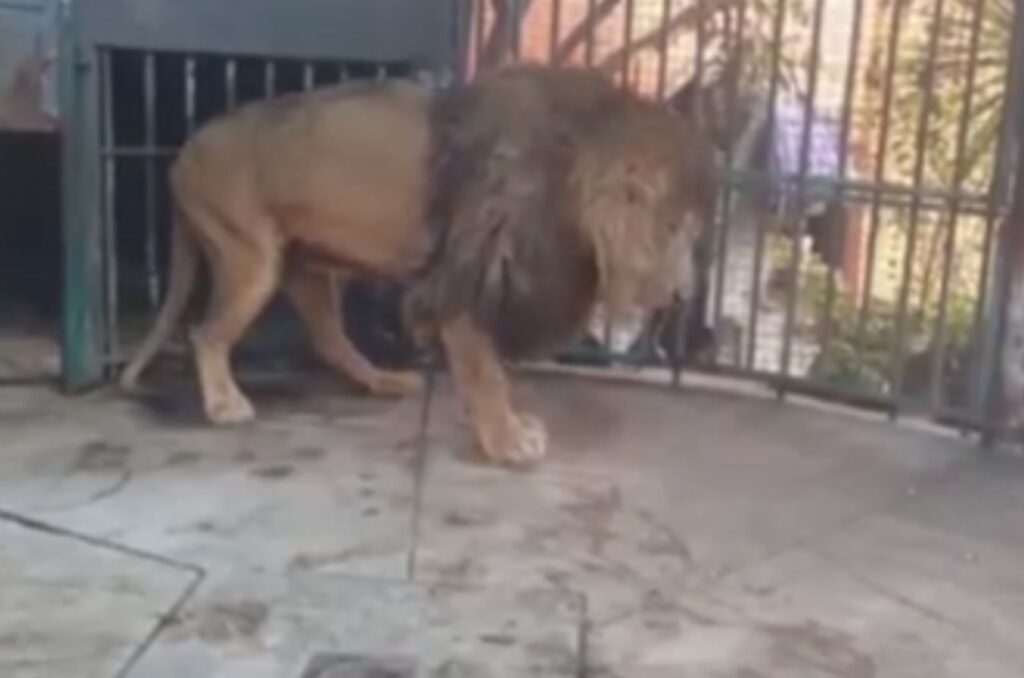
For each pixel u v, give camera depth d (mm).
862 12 4414
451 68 4207
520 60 4348
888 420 4191
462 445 3781
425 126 3615
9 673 2506
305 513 3271
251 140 3742
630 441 3898
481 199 3500
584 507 3400
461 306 3566
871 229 4289
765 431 4047
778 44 4312
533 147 3471
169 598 2811
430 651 2646
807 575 3100
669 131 3484
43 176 5000
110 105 4105
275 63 4215
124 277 4688
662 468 3707
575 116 3477
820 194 4223
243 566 2975
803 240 4477
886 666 2705
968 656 2768
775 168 4375
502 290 3510
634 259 3453
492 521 3281
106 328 4137
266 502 3326
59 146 4410
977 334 4051
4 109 3850
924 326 4457
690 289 3676
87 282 4055
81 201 3998
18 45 3820
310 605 2807
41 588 2834
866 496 3600
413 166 3604
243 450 3666
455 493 3439
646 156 3420
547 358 3963
